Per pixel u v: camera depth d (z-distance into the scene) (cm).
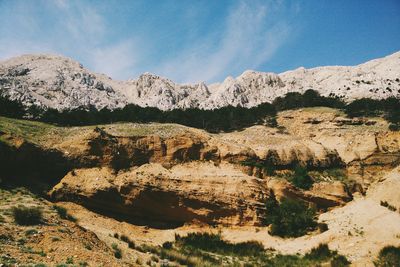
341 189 5178
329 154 6062
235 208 4534
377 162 5875
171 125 5700
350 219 4381
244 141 6162
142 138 5062
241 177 4781
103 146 4725
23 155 4194
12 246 2141
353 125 6856
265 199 4716
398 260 3306
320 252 3816
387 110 7281
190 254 3616
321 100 8494
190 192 4541
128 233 4047
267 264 3638
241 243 4175
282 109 8331
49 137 4816
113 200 4275
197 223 4484
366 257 3547
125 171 4706
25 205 3178
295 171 5472
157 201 4438
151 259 2941
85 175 4416
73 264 2053
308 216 4553
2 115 5869
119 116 6638
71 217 3412
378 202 4766
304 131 6925
